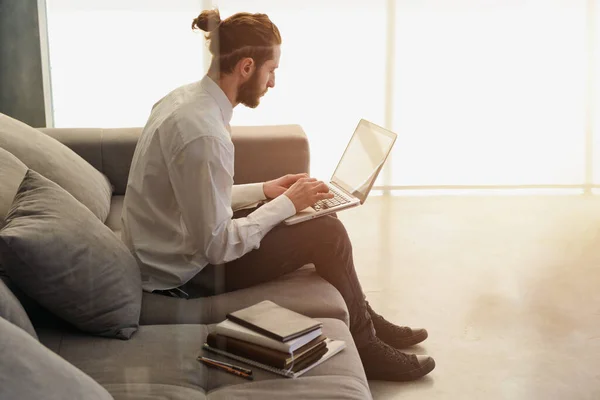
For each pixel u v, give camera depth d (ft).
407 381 6.50
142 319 5.24
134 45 11.78
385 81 12.26
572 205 11.68
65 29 11.78
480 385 6.48
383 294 8.45
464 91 12.21
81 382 3.50
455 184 12.37
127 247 5.53
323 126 12.39
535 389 6.42
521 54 12.09
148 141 5.65
